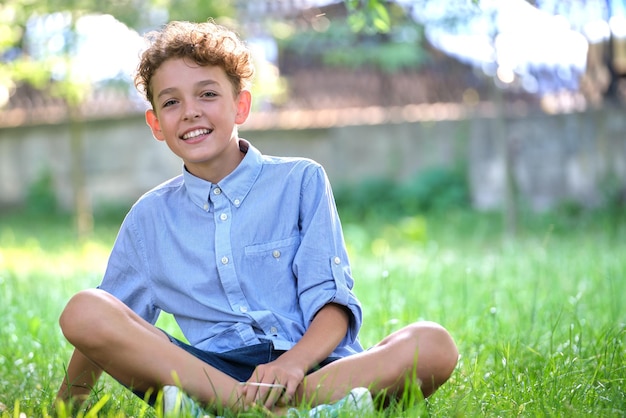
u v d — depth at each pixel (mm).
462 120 15625
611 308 5297
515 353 4031
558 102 15195
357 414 2842
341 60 16016
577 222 13797
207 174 3434
